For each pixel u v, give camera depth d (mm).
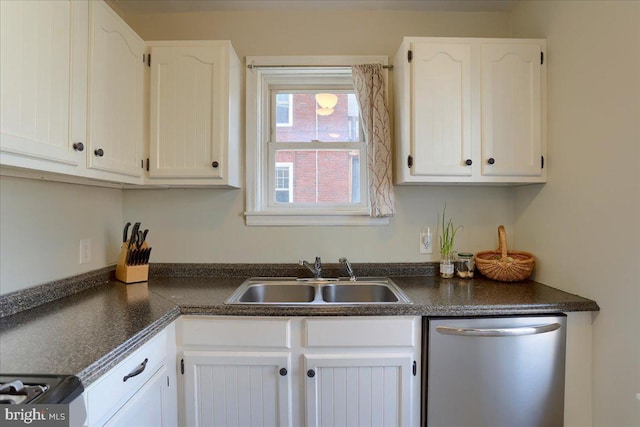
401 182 1660
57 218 1390
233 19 1879
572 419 1310
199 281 1734
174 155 1576
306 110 1979
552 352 1295
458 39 1582
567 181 1469
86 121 1179
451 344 1268
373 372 1278
